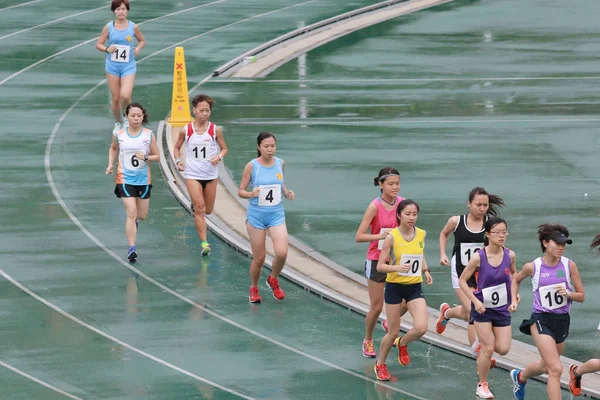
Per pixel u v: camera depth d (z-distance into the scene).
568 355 44.47
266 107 89.50
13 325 47.44
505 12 137.75
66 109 86.50
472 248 42.25
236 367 43.56
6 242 57.84
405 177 70.25
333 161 74.12
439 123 85.00
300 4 142.25
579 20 132.50
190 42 116.12
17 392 40.97
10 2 139.25
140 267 54.88
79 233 59.56
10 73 99.56
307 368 43.62
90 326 47.53
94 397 40.62
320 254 56.88
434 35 123.56
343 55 112.38
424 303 41.53
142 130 55.47
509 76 103.12
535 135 81.38
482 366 40.34
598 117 87.06
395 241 40.75
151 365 43.62
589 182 69.50
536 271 38.78
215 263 55.72
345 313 49.78
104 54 108.50
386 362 44.59
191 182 55.56
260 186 48.56
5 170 70.38
